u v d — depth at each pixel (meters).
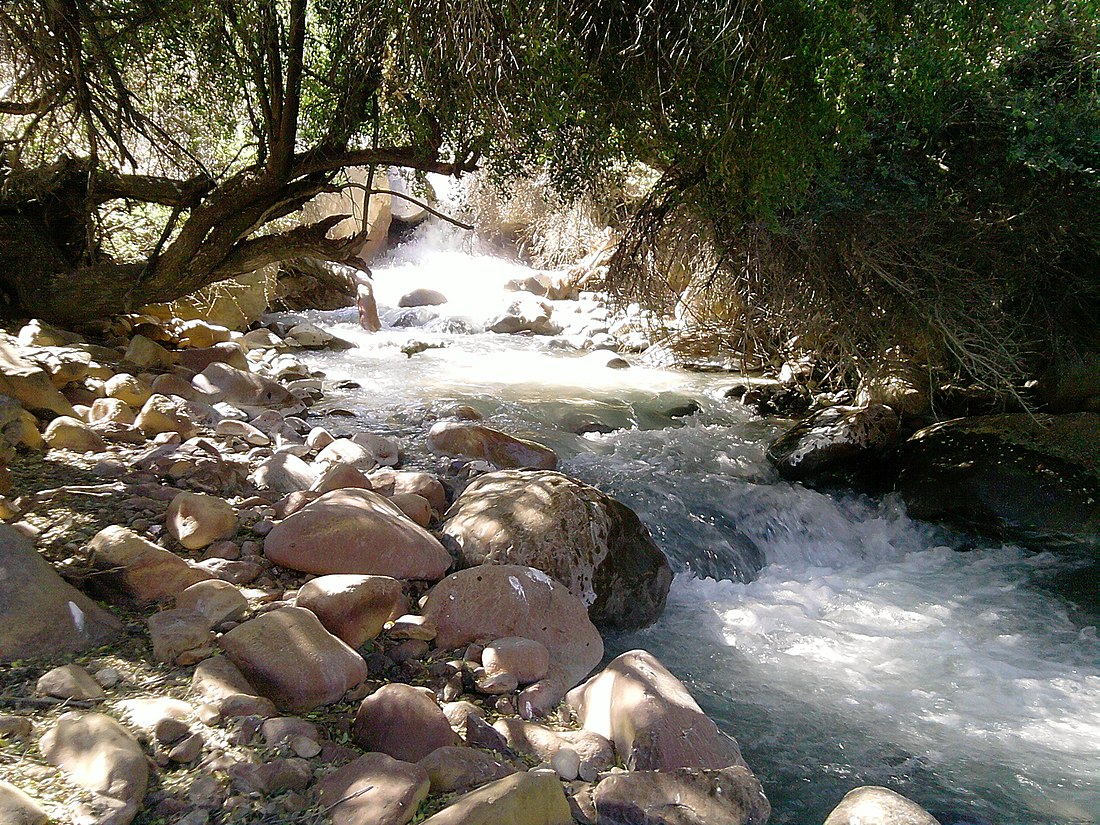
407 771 2.63
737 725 3.78
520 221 15.18
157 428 5.55
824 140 5.71
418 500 4.61
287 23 6.72
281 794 2.55
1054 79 6.24
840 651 4.52
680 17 5.39
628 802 2.80
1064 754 3.68
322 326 10.73
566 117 5.64
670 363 9.93
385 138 6.82
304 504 4.41
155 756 2.61
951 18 5.33
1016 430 6.66
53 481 4.47
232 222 6.95
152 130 7.28
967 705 4.04
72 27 5.69
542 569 4.28
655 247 7.25
